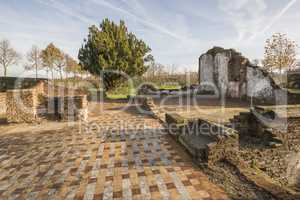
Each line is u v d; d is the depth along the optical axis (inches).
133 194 131.0
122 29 885.8
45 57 1237.1
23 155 212.8
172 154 200.2
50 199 130.6
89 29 864.3
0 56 1227.9
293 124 281.6
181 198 123.8
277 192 122.9
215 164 166.6
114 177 155.7
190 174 155.9
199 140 202.1
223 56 732.0
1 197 135.2
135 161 185.5
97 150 219.3
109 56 821.9
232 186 134.5
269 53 817.5
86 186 144.1
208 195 125.6
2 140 274.7
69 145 241.3
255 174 151.1
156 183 143.8
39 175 165.0
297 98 525.7
